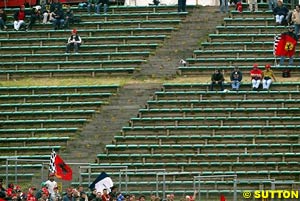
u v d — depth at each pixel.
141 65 154.00
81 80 152.38
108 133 138.88
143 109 141.75
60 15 162.75
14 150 137.12
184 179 129.12
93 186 117.81
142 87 147.50
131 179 128.75
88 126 140.50
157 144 136.50
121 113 142.00
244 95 143.12
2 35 162.50
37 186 127.81
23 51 158.88
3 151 137.25
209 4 171.75
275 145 135.12
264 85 144.50
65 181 126.81
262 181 127.88
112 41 158.88
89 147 136.75
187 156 133.88
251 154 133.75
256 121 138.50
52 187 117.62
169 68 152.50
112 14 164.38
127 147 135.62
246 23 160.25
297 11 156.62
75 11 166.50
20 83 152.00
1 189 114.88
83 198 115.00
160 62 154.00
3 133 140.38
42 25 163.50
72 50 157.62
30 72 154.38
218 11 163.12
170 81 149.75
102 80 151.75
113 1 176.75
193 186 126.25
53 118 142.75
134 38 158.75
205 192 126.62
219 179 127.81
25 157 134.88
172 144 136.38
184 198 120.56
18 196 115.00
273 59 152.38
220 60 152.62
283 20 159.38
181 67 151.75
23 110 144.75
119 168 126.56
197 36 158.50
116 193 117.56
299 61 152.00
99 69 153.25
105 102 144.25
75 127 140.88
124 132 138.50
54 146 137.50
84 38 159.00
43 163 124.56
